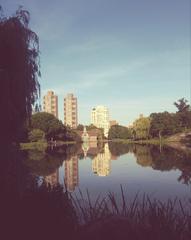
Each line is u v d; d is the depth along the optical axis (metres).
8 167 20.92
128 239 10.66
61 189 25.50
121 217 11.59
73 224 14.60
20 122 21.69
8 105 20.08
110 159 66.19
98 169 48.00
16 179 21.31
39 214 17.02
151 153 80.25
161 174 41.03
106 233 10.98
